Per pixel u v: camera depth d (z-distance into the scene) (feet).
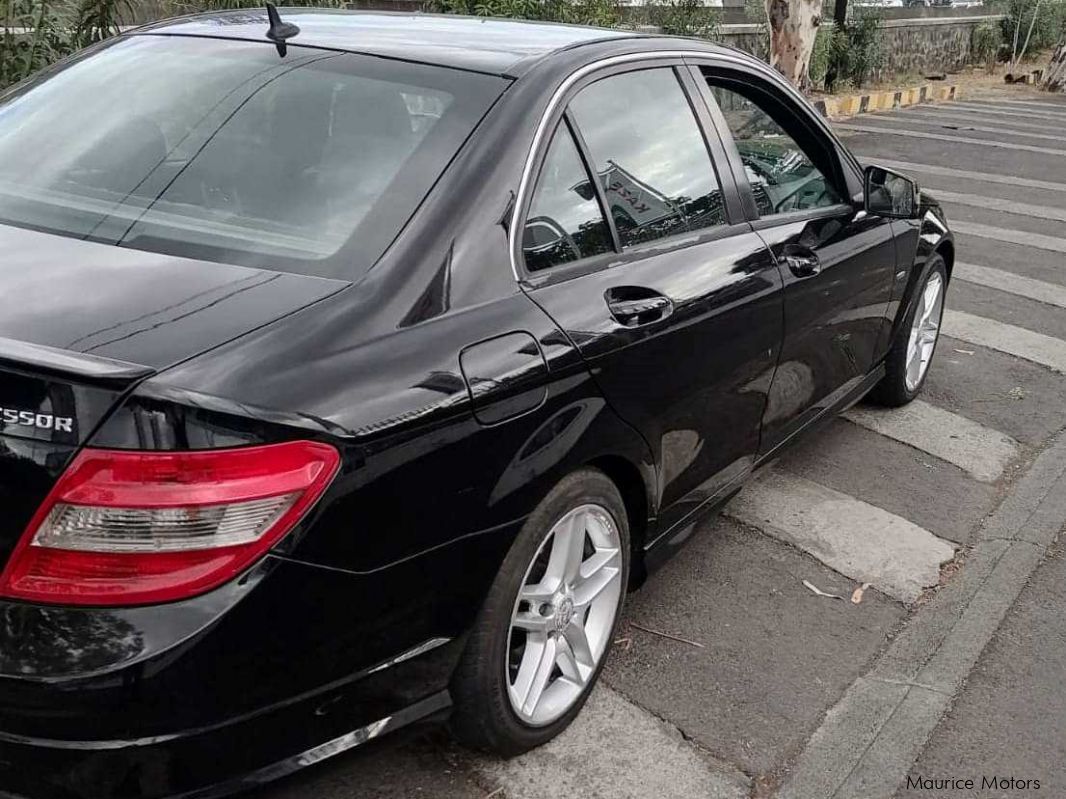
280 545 6.54
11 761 6.30
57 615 6.21
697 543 13.43
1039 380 20.18
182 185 8.68
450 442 7.47
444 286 7.87
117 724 6.20
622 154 10.12
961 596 12.75
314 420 6.64
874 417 18.01
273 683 6.70
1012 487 15.85
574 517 9.05
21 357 6.16
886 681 10.98
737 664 11.04
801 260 12.35
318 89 9.31
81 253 7.82
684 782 9.25
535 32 10.87
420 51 9.76
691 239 10.78
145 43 10.72
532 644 9.20
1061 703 10.87
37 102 10.18
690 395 10.37
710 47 12.25
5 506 6.24
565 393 8.51
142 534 6.21
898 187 14.70
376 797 8.75
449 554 7.64
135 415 6.16
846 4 67.87
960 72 85.15
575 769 9.27
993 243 29.96
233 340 6.74
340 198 8.35
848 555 13.46
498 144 8.70
